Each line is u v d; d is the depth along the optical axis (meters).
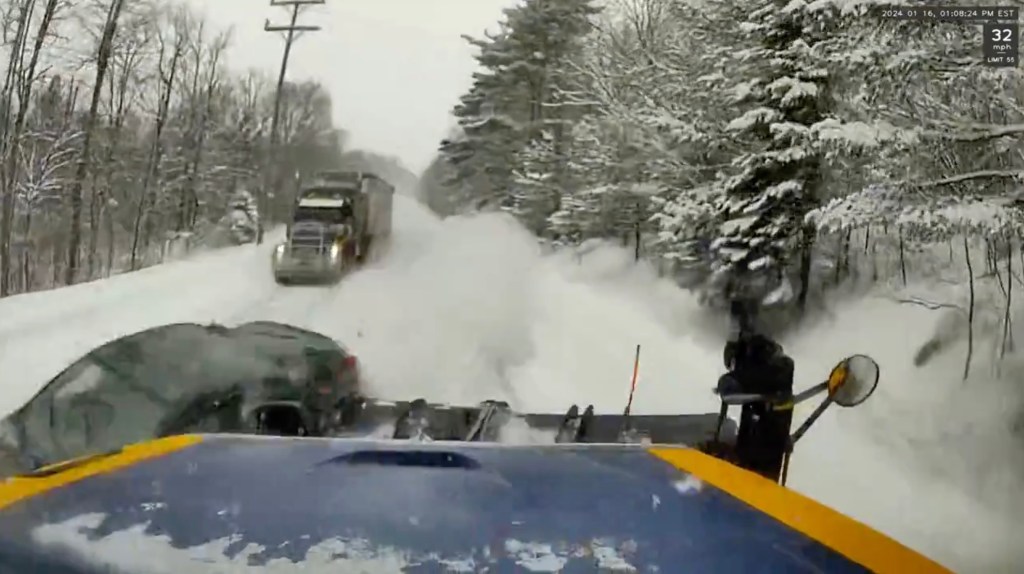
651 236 42.00
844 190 31.09
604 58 48.44
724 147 34.25
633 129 41.50
